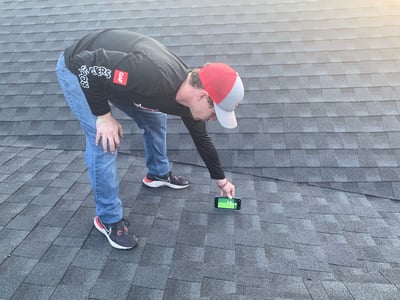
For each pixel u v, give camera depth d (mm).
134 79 1357
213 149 1812
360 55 3174
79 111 1641
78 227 1946
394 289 1304
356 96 2885
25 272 1614
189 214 2143
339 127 2730
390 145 2602
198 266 1705
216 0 4172
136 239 1843
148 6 4223
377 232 2055
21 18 4262
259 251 1847
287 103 2914
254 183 2537
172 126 2912
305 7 3834
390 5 3660
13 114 3162
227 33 3621
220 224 2064
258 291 1461
